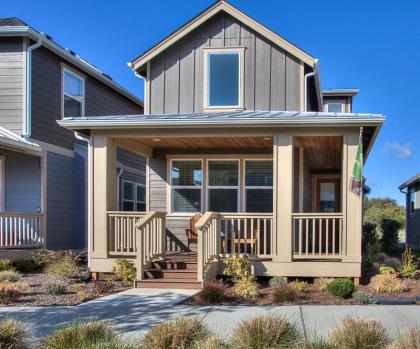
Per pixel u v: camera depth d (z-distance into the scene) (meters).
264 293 9.68
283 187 10.88
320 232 10.82
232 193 13.81
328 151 14.55
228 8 14.07
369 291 9.74
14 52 14.69
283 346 5.36
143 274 10.58
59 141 16.14
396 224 24.98
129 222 11.42
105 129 11.41
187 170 14.05
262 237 12.89
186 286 10.22
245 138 12.02
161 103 14.36
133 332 6.69
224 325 6.99
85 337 5.60
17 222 14.05
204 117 11.29
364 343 5.29
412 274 11.16
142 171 21.81
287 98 13.88
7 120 14.55
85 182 17.38
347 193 10.65
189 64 14.35
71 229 16.77
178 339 5.53
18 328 6.03
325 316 7.54
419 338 5.26
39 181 15.06
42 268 13.41
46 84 15.48
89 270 11.38
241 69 14.07
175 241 13.80
